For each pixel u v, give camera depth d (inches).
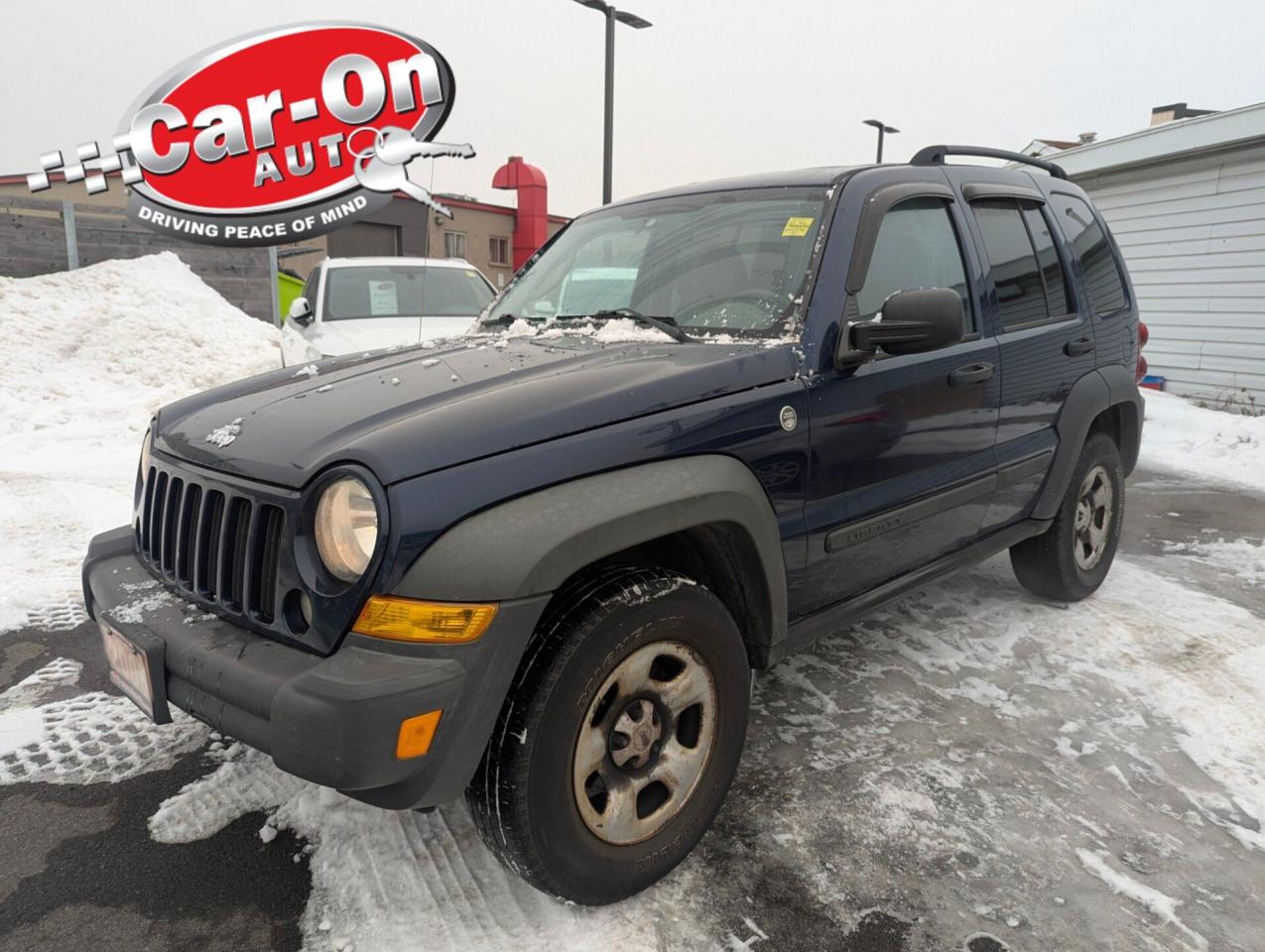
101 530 186.2
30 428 285.7
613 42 571.5
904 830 87.2
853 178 103.8
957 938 72.6
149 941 72.2
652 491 72.1
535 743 66.3
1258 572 169.6
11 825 87.6
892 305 89.8
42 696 114.8
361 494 64.6
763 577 84.7
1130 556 181.2
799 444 87.3
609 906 76.1
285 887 78.8
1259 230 362.6
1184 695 115.9
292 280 528.1
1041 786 95.0
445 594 62.4
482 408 70.9
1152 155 387.2
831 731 107.0
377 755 60.4
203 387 354.6
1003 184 131.0
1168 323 408.5
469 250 997.2
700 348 89.4
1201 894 78.0
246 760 99.7
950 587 159.3
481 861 82.2
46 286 402.6
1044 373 127.3
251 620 70.5
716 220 108.3
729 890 78.5
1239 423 314.2
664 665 78.5
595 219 128.6
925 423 103.8
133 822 88.4
